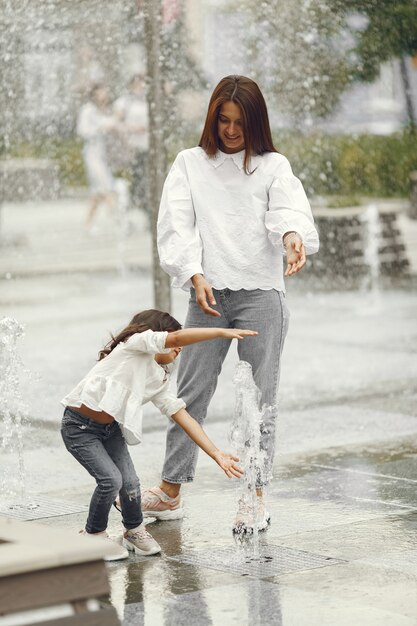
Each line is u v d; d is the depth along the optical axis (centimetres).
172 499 666
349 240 1823
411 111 2081
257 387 648
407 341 1262
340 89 1686
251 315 645
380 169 2056
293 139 1855
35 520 666
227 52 1545
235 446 651
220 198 644
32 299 1562
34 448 843
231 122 636
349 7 1515
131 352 588
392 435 872
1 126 2025
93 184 2233
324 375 1095
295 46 1549
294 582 557
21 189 2327
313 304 1543
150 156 1091
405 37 1561
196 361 652
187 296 1622
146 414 962
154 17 1097
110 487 586
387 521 657
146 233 2236
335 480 748
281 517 669
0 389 978
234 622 507
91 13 1407
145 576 569
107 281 1719
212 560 593
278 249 649
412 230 2072
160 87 1098
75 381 1065
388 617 509
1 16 1418
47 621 426
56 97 1928
